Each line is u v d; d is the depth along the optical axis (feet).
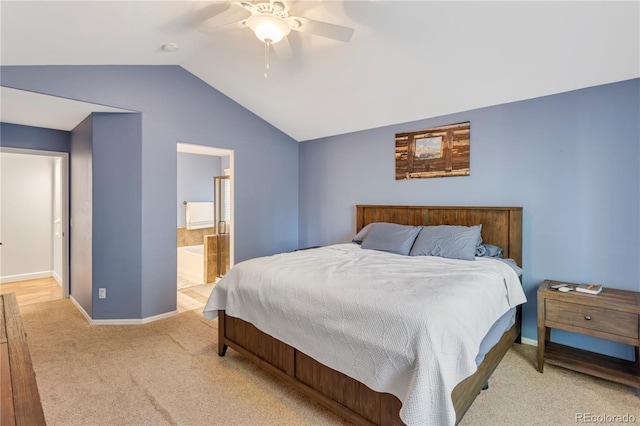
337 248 11.07
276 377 7.27
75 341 9.34
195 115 12.22
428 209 11.40
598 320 7.07
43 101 9.46
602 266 8.38
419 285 6.12
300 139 16.01
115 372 7.61
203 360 8.26
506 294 7.41
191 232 20.95
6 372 3.62
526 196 9.55
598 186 8.40
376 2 7.21
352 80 10.56
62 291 13.62
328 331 5.71
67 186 13.15
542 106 9.23
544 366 8.07
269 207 15.08
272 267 7.63
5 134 11.68
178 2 7.29
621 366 7.46
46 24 6.95
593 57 7.57
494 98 9.77
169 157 11.52
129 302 10.86
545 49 7.67
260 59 10.36
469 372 4.66
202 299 13.70
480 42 7.87
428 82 9.78
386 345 4.94
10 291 14.32
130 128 10.80
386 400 5.07
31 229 16.35
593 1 6.25
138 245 10.85
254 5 6.31
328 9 7.56
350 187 14.16
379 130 13.07
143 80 10.82
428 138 11.60
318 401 6.09
